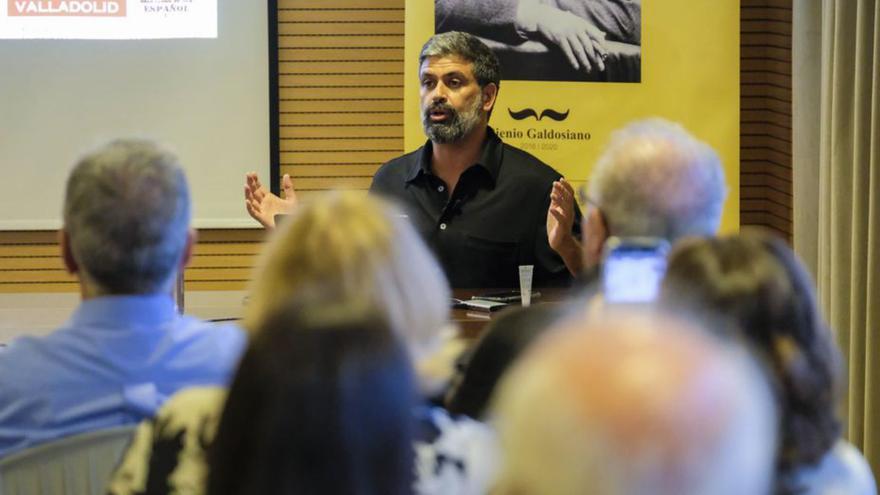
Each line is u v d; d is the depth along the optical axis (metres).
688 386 1.08
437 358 2.09
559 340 1.13
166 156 2.63
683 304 1.86
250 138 8.12
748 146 8.21
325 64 8.24
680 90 7.24
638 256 2.22
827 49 5.98
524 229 5.52
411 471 1.62
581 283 2.85
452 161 5.54
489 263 5.54
